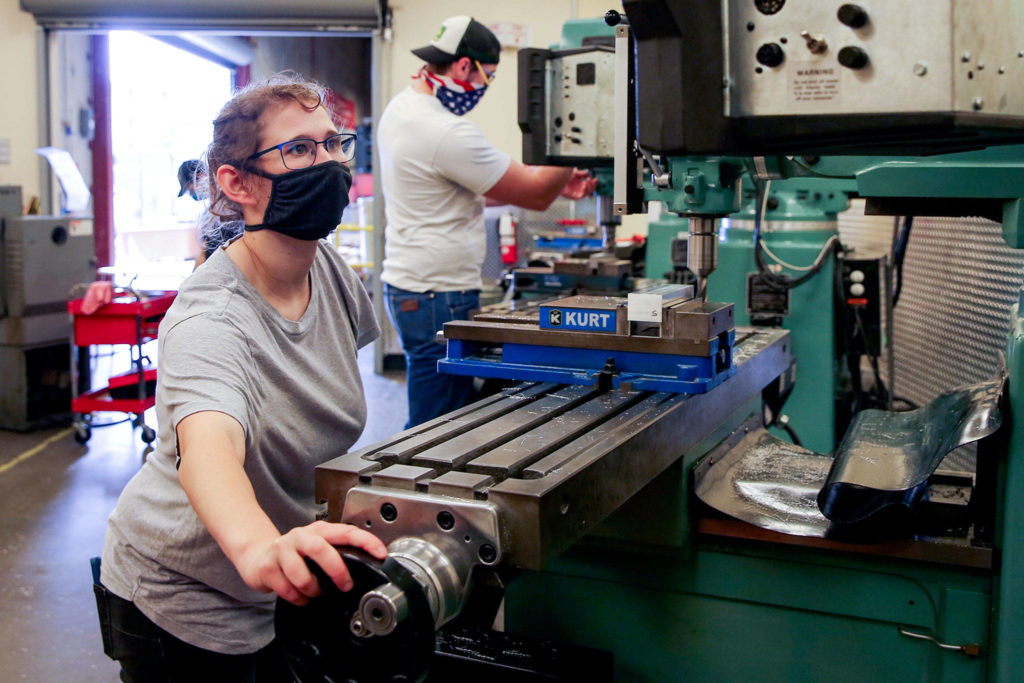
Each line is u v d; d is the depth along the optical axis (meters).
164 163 7.90
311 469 1.35
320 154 1.25
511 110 5.55
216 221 1.40
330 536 0.91
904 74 0.90
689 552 1.63
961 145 1.01
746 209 2.86
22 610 2.68
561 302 1.60
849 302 2.80
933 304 3.03
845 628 1.58
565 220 5.09
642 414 1.39
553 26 5.46
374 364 5.96
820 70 0.93
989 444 1.55
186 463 1.02
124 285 3.92
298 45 8.45
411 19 5.48
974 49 0.90
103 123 6.38
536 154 1.95
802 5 0.93
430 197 2.78
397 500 1.03
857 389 2.89
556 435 1.26
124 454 4.21
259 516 0.96
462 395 2.89
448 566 0.96
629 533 1.58
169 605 1.27
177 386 1.10
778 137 0.96
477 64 2.74
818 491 1.71
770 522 1.58
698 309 1.49
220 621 1.29
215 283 1.22
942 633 1.51
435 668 1.53
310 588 0.87
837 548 1.52
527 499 0.98
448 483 1.04
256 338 1.22
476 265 2.93
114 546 1.32
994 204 1.49
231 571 1.27
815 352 2.78
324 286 1.41
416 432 1.29
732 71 0.97
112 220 6.50
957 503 1.66
